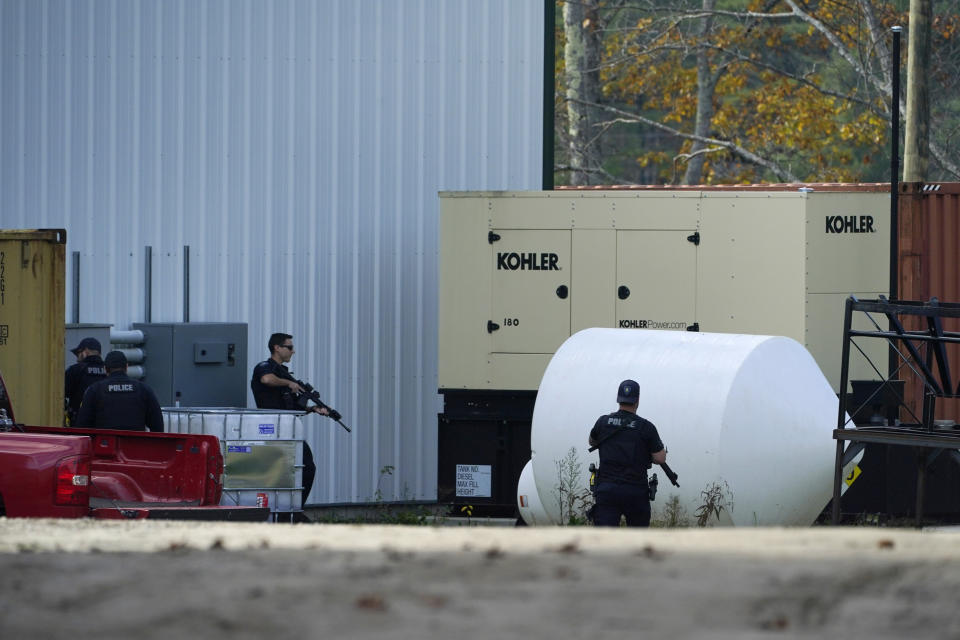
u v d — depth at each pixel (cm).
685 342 5297
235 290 7231
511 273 6359
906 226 6706
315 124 7300
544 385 5509
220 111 7238
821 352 6259
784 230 6191
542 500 5466
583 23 16125
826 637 2062
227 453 5619
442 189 7412
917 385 6544
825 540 2928
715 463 4931
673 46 15762
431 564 2594
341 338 7312
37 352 5647
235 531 3281
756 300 6206
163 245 7188
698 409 4994
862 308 5050
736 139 16712
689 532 3161
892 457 5706
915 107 11556
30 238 5634
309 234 7294
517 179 7469
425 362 7375
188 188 7206
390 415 7338
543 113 7481
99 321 7125
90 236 7150
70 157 7150
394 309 7350
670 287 6269
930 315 4950
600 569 2527
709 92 16600
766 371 5062
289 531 3272
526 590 2356
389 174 7362
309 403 7206
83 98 7162
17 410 5628
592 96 16412
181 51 7212
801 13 15725
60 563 2652
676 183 16575
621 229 6294
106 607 2273
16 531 3306
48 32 7150
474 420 6344
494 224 6362
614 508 4650
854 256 6338
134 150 7175
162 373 6950
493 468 6328
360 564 2603
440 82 7400
